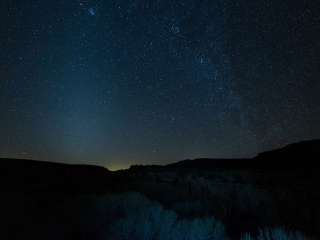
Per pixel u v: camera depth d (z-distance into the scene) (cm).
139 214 533
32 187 980
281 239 420
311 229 534
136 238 444
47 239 441
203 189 1045
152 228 469
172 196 913
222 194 895
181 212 659
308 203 728
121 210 603
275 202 759
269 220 601
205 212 658
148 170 2402
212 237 461
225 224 570
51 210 593
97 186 1157
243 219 610
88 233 473
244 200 793
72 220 521
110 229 465
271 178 1590
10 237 434
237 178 1652
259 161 3669
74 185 1153
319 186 1066
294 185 1161
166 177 1552
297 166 2903
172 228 467
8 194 701
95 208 607
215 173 1936
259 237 441
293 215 639
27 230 459
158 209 564
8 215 521
